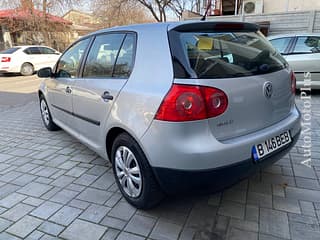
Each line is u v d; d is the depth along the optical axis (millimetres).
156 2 17562
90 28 23641
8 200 2465
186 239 1916
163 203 2312
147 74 1974
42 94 4250
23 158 3361
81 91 2801
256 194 2400
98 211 2256
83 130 2971
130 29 2305
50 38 18250
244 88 1864
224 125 1801
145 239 1931
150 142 1866
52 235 2008
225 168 1768
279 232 1940
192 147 1713
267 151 1985
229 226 2021
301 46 5949
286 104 2293
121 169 2328
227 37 2055
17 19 17016
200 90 1700
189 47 1858
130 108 2016
